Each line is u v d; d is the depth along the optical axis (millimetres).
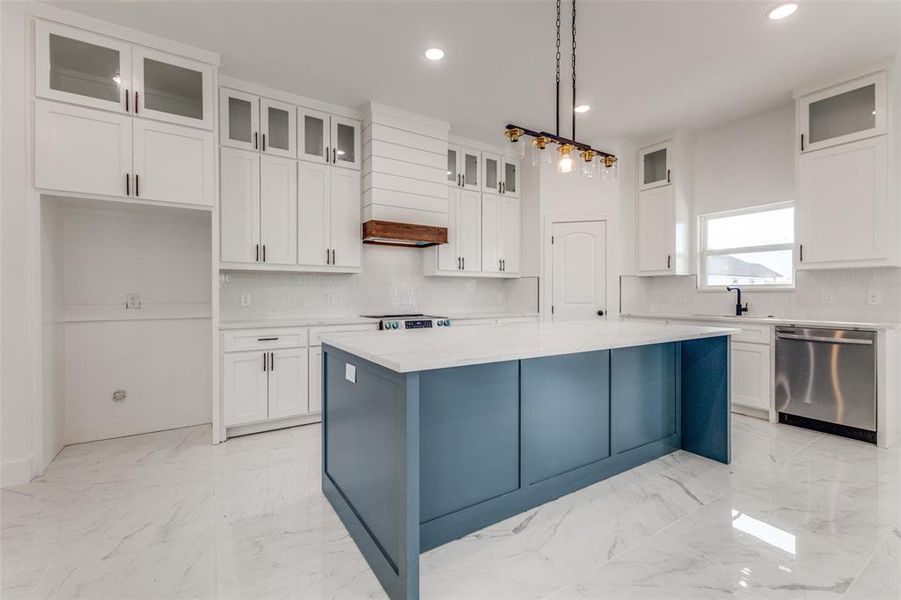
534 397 2094
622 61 3041
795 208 3451
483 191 4801
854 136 3125
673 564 1661
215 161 2992
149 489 2326
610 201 4566
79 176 2555
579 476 2287
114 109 2648
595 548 1775
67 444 2994
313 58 3033
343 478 2014
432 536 1776
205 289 3547
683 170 4367
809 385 3205
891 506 2082
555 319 4801
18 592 1503
